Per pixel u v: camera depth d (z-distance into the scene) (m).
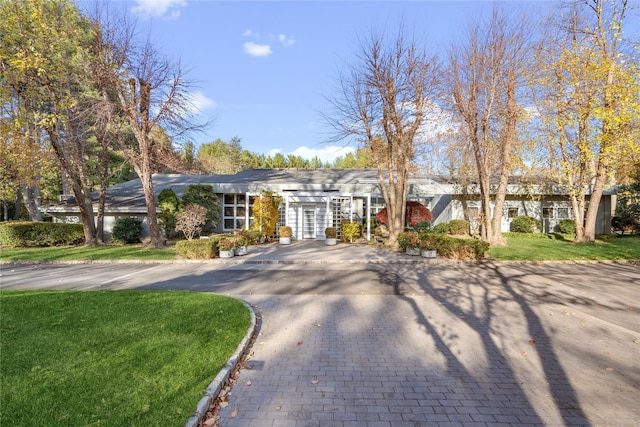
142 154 16.34
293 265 12.24
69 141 17.17
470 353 4.62
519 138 17.50
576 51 15.80
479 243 12.90
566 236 20.75
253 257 13.65
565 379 3.91
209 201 20.67
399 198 16.84
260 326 5.71
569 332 5.45
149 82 15.84
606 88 13.63
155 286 8.76
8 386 3.44
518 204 24.45
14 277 10.11
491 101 15.73
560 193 22.14
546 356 4.54
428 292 8.12
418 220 21.50
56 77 16.27
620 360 4.43
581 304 7.08
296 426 3.03
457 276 10.08
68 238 18.05
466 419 3.15
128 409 3.06
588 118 15.81
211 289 8.44
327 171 27.69
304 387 3.72
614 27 14.15
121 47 15.57
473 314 6.38
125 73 15.90
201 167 38.03
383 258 13.27
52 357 4.14
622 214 21.45
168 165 18.06
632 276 10.07
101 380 3.59
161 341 4.68
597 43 15.34
